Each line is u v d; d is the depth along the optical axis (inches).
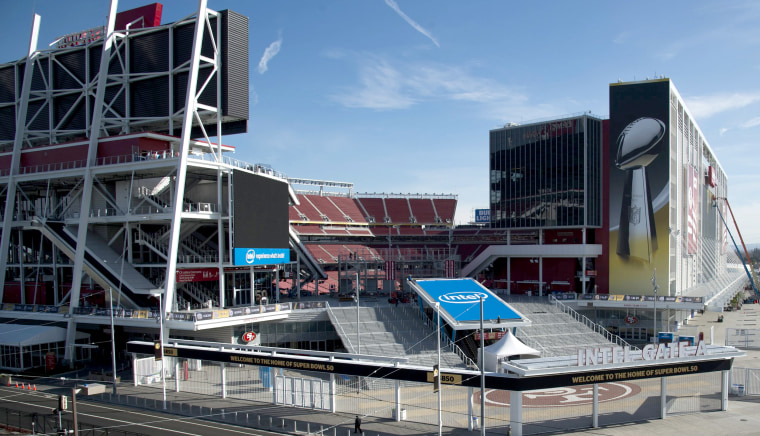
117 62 3144.7
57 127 3307.1
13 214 3351.4
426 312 3078.2
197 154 2824.8
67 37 3442.4
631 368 1780.3
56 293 3097.9
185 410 1925.4
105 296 2886.3
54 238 2962.6
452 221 5428.2
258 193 3006.9
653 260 3609.7
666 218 3585.1
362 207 5300.2
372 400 2082.9
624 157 3690.9
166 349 2229.3
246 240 2871.6
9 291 3302.2
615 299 3388.3
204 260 2994.6
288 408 1964.8
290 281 4448.8
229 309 2628.0
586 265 3983.8
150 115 3036.4
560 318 3255.4
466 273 4345.5
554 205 3976.4
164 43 3002.0
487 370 2363.4
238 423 1769.2
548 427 1739.7
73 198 3061.0
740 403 2014.0
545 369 1683.1
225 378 2256.4
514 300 3663.9
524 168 4133.9
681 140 4055.1
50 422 1726.1
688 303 3198.8
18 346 2527.1
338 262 4077.3
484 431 1625.2
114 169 2778.1
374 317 3036.4
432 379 1752.0
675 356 1849.2
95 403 2016.5
